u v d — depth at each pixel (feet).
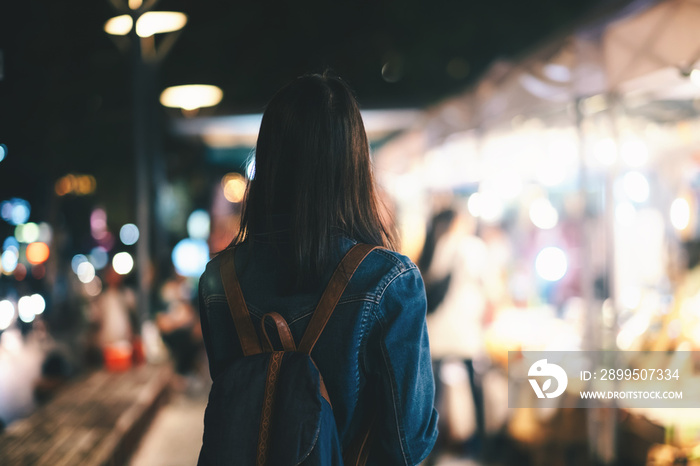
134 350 25.17
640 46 12.81
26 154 60.08
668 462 12.29
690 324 13.48
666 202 18.90
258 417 4.33
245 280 4.93
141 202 26.30
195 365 28.89
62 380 25.81
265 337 4.61
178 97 27.99
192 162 48.73
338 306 4.56
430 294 17.60
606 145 15.53
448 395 18.08
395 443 4.52
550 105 17.58
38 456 13.14
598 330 14.79
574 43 14.35
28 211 68.39
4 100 52.70
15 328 52.95
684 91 15.51
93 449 13.60
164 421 22.56
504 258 22.49
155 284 31.32
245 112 34.40
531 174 24.91
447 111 25.98
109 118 54.44
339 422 4.56
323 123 4.79
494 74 19.61
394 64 59.62
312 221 4.68
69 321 63.67
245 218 5.22
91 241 90.79
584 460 15.03
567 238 25.08
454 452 18.07
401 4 54.44
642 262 18.92
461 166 26.55
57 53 54.08
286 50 59.93
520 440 16.85
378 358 4.55
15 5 48.21
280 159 4.88
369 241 4.94
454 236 17.75
